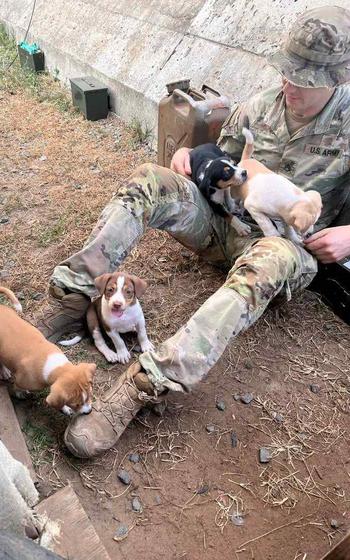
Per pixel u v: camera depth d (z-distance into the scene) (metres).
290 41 2.13
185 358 1.86
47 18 5.84
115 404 1.88
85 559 1.48
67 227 3.17
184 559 1.66
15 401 2.06
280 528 1.77
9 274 2.77
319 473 1.94
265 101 2.48
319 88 2.13
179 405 2.12
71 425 1.87
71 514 1.57
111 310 2.12
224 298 1.91
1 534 0.82
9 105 4.78
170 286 2.76
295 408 2.16
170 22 4.37
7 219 3.23
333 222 2.66
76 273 2.17
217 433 2.04
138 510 1.77
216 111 2.88
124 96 4.43
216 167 2.28
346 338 2.52
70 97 5.03
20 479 1.10
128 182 2.21
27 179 3.69
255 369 2.32
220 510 1.80
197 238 2.49
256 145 2.51
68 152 4.06
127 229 2.16
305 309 2.66
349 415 2.15
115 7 5.06
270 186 2.15
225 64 3.69
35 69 5.63
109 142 4.24
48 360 1.87
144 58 4.39
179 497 1.82
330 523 1.79
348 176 2.43
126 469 1.89
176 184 2.29
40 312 2.28
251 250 2.07
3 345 1.93
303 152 2.38
